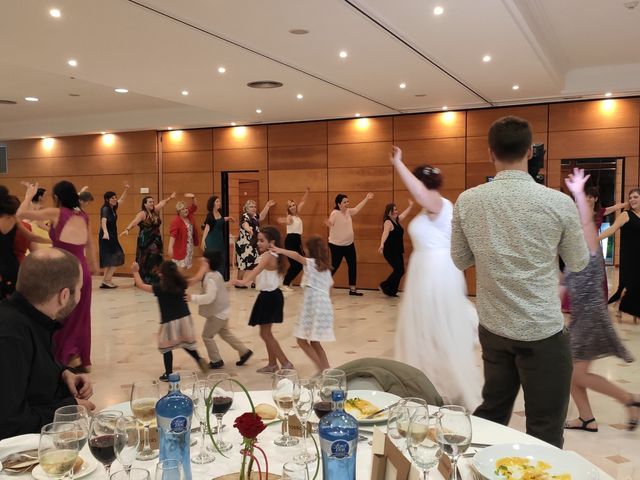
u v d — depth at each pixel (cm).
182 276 493
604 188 909
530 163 285
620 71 824
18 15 506
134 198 1243
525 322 216
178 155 1206
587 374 377
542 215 213
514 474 143
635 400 375
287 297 934
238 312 804
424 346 331
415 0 481
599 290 369
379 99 895
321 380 176
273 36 570
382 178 1039
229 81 767
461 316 333
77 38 574
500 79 764
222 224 1066
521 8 526
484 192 225
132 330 692
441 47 614
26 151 1341
